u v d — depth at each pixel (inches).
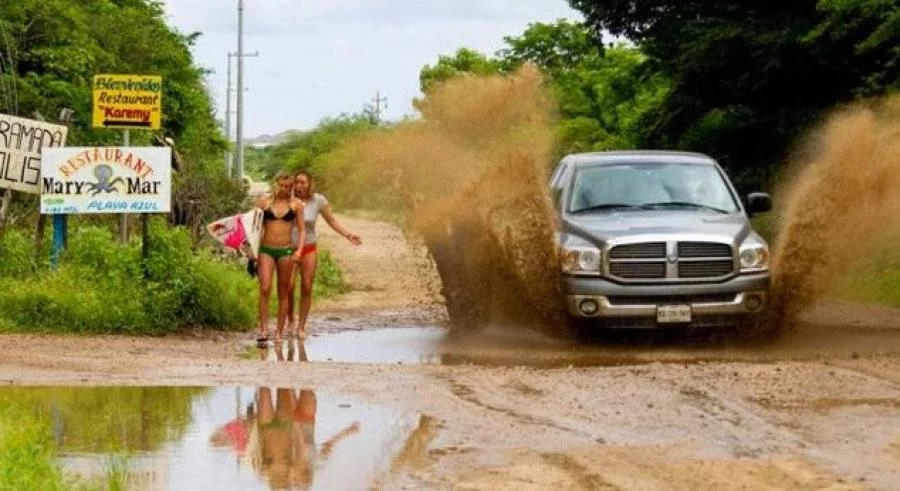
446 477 616.4
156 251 1288.1
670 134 2340.1
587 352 1097.4
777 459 649.0
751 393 828.6
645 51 2421.3
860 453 661.3
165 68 3191.4
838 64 1994.3
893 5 1737.2
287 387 883.4
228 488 597.6
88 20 2721.5
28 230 1512.1
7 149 1359.5
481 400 820.6
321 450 680.4
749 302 1119.6
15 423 713.6
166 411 793.6
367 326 1365.7
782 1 2057.1
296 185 1245.1
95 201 1309.1
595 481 606.5
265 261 1213.7
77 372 949.2
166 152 1306.6
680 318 1111.6
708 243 1116.5
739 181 2234.3
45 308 1205.1
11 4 2349.9
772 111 2203.5
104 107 1440.7
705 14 2247.8
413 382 895.1
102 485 597.9
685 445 684.7
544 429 729.0
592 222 1160.8
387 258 2450.8
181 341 1198.3
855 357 1022.4
